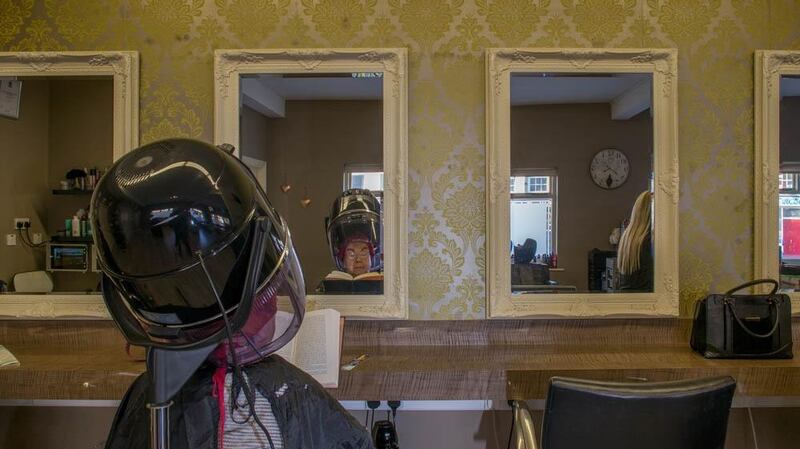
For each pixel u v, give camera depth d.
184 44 1.80
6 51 1.79
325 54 1.75
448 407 1.81
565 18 1.79
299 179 1.77
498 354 1.65
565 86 1.77
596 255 1.77
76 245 1.79
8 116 1.79
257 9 1.79
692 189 1.79
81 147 1.79
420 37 1.79
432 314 1.80
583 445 1.11
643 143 1.77
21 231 1.79
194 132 1.80
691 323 1.78
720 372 1.49
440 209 1.79
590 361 1.56
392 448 1.64
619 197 1.77
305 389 0.67
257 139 1.77
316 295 1.76
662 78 1.77
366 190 1.76
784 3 1.80
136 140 1.78
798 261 1.78
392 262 1.76
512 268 1.77
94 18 1.80
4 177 1.79
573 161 1.77
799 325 1.77
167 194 0.56
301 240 1.77
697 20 1.79
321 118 1.77
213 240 0.57
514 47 1.77
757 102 1.78
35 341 1.78
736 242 1.80
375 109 1.77
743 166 1.80
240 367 0.65
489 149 1.76
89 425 1.86
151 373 0.59
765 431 1.84
